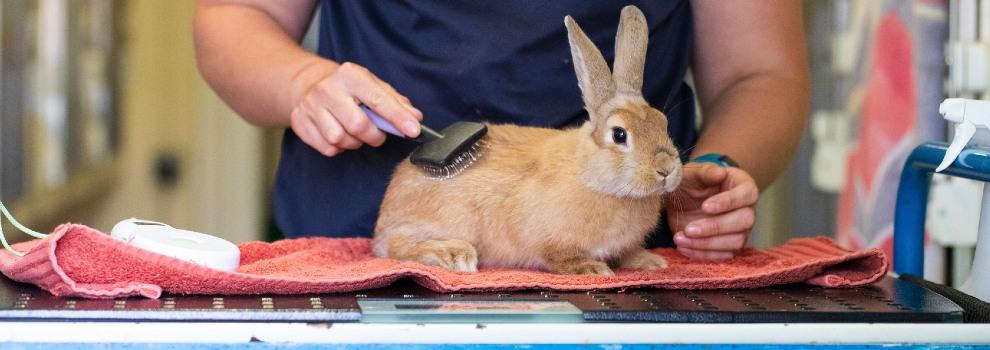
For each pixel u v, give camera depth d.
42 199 3.87
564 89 2.16
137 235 1.53
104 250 1.44
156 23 5.74
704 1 2.41
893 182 2.72
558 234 1.84
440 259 1.78
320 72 2.10
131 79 5.76
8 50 3.34
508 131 1.94
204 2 2.44
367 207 2.21
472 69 2.14
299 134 2.01
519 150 1.90
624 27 1.88
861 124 2.96
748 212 1.94
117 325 1.25
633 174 1.79
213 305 1.37
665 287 1.61
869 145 2.86
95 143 5.01
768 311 1.37
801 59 2.45
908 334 1.34
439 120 2.16
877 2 2.82
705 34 2.44
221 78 2.26
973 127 1.65
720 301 1.49
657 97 2.25
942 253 2.58
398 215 1.92
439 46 2.17
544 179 1.84
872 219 2.82
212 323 1.27
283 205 2.37
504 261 1.90
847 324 1.34
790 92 2.37
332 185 2.25
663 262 1.93
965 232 2.52
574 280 1.60
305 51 2.22
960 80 2.47
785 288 1.68
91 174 4.88
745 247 2.10
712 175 1.99
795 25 2.46
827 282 1.67
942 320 1.41
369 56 2.23
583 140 1.85
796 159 3.97
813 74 3.75
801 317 1.37
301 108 1.99
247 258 1.84
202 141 5.88
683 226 2.12
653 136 1.82
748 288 1.66
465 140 1.83
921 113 2.58
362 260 1.87
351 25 2.27
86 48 4.73
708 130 2.35
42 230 4.13
